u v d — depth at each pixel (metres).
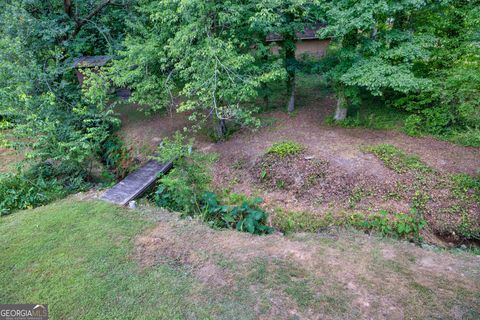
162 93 7.17
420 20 6.76
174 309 3.20
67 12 8.58
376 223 4.92
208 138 7.69
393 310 3.14
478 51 5.71
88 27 9.07
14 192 5.62
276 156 6.31
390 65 5.98
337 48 7.27
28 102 6.08
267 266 3.81
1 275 3.69
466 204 5.00
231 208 5.28
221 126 7.44
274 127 7.67
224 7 5.73
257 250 4.16
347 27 5.55
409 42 6.06
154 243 4.26
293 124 7.73
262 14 5.32
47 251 4.10
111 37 9.12
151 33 7.06
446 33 6.70
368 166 5.78
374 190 5.37
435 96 6.42
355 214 5.09
